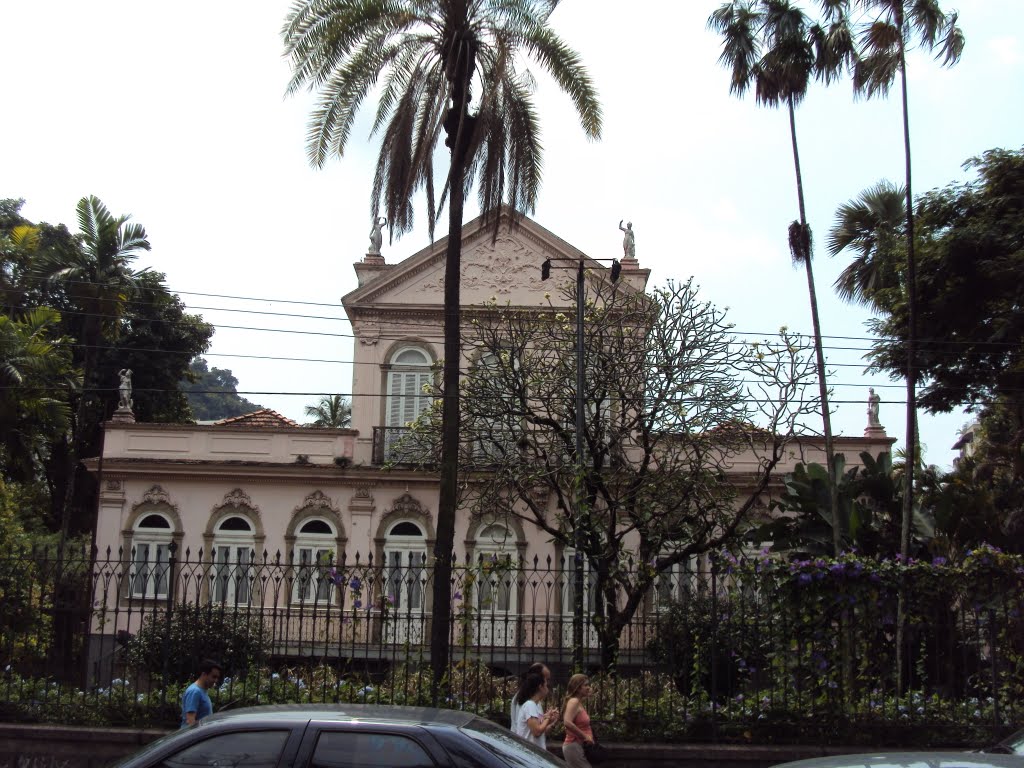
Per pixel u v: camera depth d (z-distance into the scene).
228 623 15.83
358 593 13.27
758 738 12.77
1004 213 21.36
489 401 21.08
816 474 19.97
